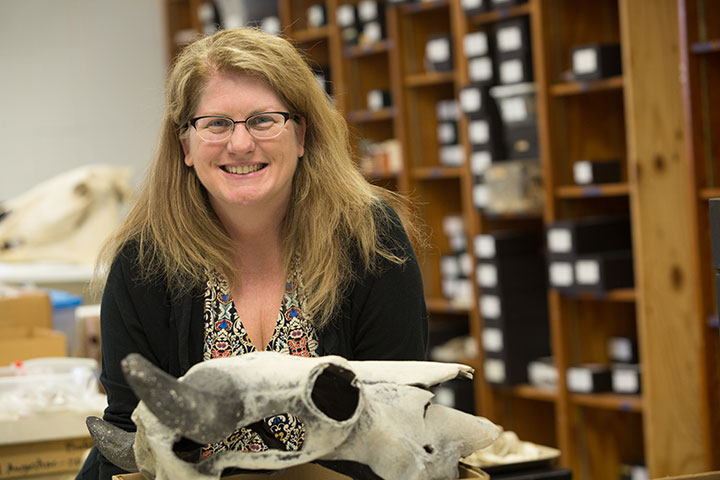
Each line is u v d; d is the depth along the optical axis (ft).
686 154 12.34
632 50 12.48
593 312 14.47
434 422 4.39
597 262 13.46
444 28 17.69
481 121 15.28
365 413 4.13
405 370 4.43
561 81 14.25
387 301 5.61
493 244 15.06
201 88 5.28
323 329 5.57
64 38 27.89
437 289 17.63
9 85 28.94
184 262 5.53
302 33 19.61
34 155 28.81
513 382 15.07
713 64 11.93
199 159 5.29
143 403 4.12
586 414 14.48
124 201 19.57
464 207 17.88
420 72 17.42
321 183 5.63
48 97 28.30
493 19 15.38
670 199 12.59
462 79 15.66
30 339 9.80
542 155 14.15
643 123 12.53
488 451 7.91
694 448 12.62
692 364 12.57
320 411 4.01
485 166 15.23
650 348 12.68
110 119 27.20
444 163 17.30
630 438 14.82
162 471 4.14
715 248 5.08
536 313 15.29
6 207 19.10
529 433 15.88
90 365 8.97
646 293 12.62
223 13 21.62
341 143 5.79
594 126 14.42
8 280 16.46
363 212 5.65
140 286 5.57
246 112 5.23
